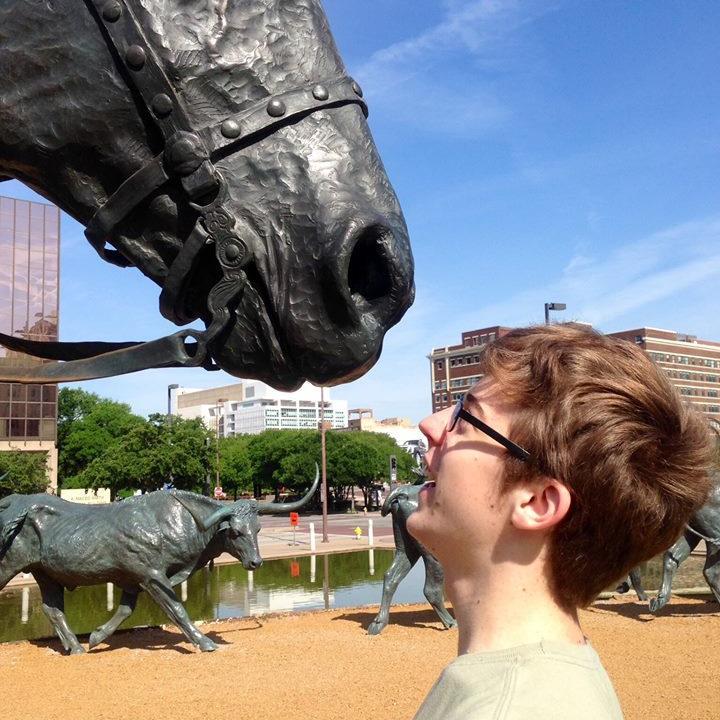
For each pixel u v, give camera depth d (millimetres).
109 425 60562
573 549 894
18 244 45625
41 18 1864
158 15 1789
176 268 1789
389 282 1729
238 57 1808
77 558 8867
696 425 964
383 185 1820
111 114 1845
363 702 6770
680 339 101938
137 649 9289
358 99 1920
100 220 1861
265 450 59781
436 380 83812
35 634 12273
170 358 1824
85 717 6469
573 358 944
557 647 850
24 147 1918
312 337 1710
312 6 1961
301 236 1723
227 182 1762
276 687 7344
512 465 910
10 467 36375
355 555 23594
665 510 891
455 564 975
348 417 146750
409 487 10484
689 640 9141
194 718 6398
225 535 9258
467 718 788
